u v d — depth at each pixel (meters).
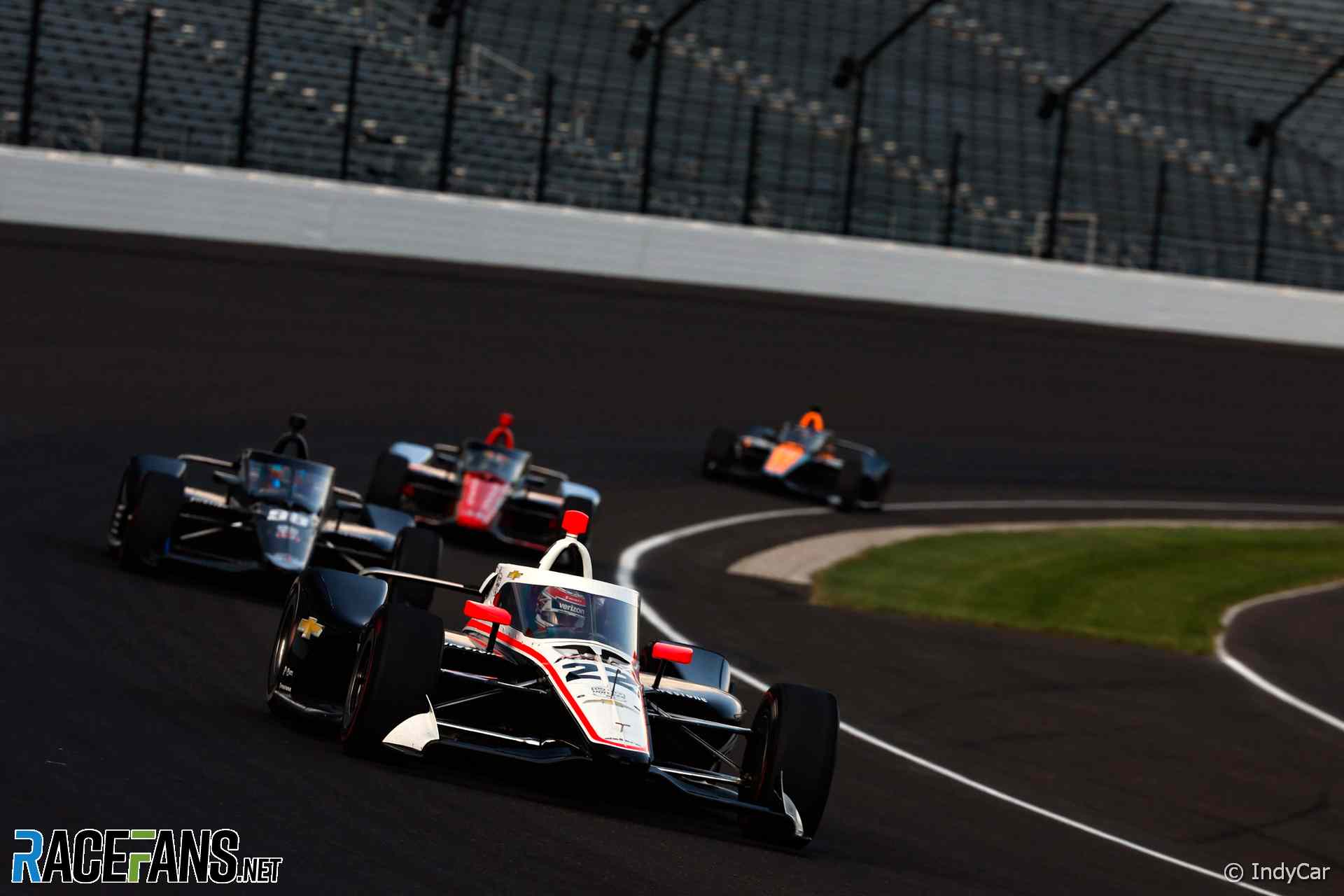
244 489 48.56
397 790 27.56
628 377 114.06
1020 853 34.56
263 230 134.38
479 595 34.62
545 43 181.12
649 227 146.62
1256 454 126.38
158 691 33.59
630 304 135.12
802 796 29.34
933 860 31.67
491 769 30.98
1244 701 58.84
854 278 152.25
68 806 23.41
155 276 116.38
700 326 132.00
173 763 27.00
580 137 167.62
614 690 29.61
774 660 54.53
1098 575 82.00
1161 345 152.25
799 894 25.94
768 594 67.69
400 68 165.50
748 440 95.00
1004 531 92.75
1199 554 92.75
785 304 145.12
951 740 46.75
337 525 49.81
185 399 86.62
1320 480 122.81
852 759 41.81
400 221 138.75
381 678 28.75
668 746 33.56
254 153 148.62
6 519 54.47
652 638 54.56
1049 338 148.38
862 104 175.75
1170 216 182.25
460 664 32.31
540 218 143.12
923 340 140.38
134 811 23.69
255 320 109.31
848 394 121.38
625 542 73.94
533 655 30.78
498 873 23.47
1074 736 49.72
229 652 39.75
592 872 24.52
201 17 160.50
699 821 30.75
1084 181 184.25
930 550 83.50
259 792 25.92
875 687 52.44
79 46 152.38
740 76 185.00
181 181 131.88
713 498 88.75
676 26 190.38
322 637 32.47
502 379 107.12
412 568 45.53
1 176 126.88
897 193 174.00
